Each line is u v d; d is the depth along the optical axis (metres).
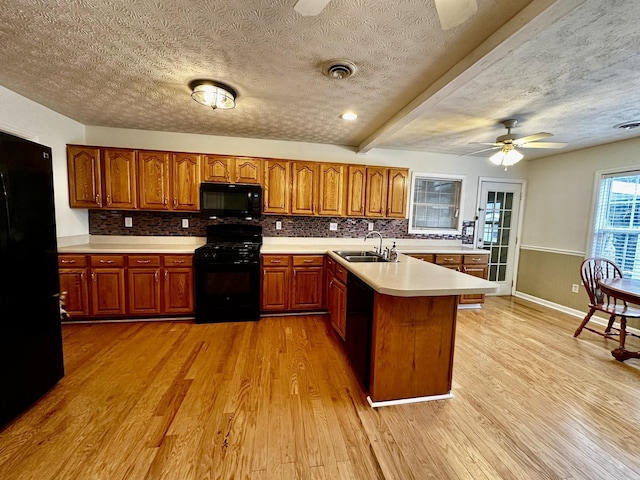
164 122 3.18
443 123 2.99
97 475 1.34
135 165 3.25
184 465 1.41
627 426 1.75
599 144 3.60
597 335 3.13
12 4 1.38
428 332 1.95
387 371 1.91
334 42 1.63
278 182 3.56
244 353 2.54
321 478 1.36
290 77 2.06
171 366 2.30
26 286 1.74
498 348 2.78
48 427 1.63
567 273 3.98
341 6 1.34
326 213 3.72
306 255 3.46
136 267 3.11
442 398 1.99
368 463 1.46
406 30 1.51
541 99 2.35
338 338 2.90
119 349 2.56
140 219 3.58
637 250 3.27
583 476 1.41
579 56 1.70
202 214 3.65
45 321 1.90
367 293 2.00
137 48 1.75
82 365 2.29
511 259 4.77
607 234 3.56
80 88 2.36
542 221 4.38
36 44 1.73
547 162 4.33
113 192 3.22
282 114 2.83
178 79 2.15
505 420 1.79
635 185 3.29
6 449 1.47
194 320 3.29
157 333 2.92
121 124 3.30
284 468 1.41
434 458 1.50
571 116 2.71
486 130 3.21
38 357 1.84
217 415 1.76
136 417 1.72
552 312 3.94
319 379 2.18
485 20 1.40
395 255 2.84
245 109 2.71
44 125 2.79
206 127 3.34
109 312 3.10
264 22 1.48
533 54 1.68
